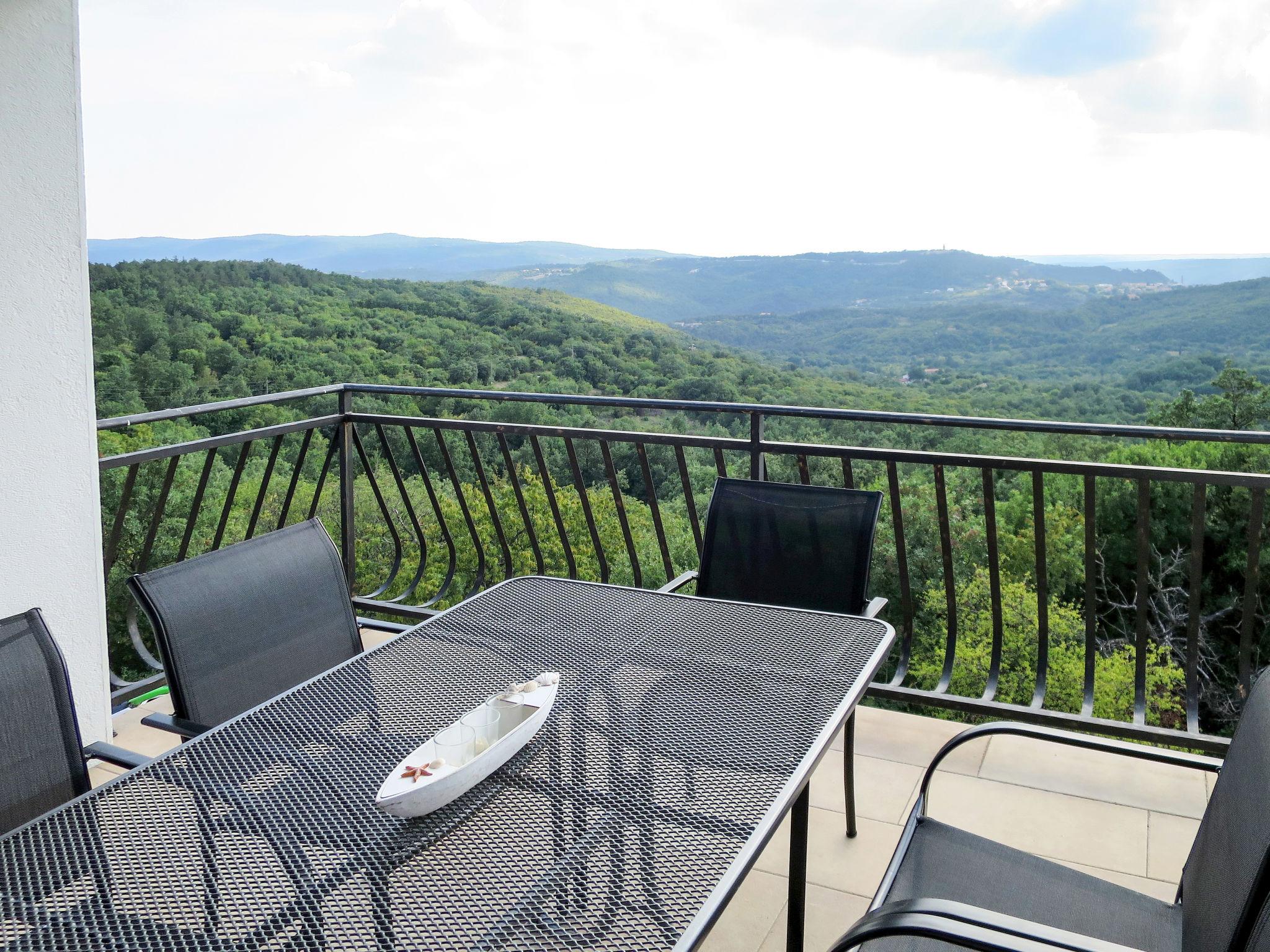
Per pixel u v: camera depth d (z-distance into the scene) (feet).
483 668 5.36
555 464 50.37
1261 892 3.41
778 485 7.99
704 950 6.15
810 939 6.23
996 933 3.62
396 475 11.80
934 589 58.39
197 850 3.62
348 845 3.64
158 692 10.43
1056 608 56.03
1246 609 8.18
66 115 8.20
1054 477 59.47
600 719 4.69
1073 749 8.79
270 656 5.96
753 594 7.93
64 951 3.08
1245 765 4.07
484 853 3.57
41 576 8.34
